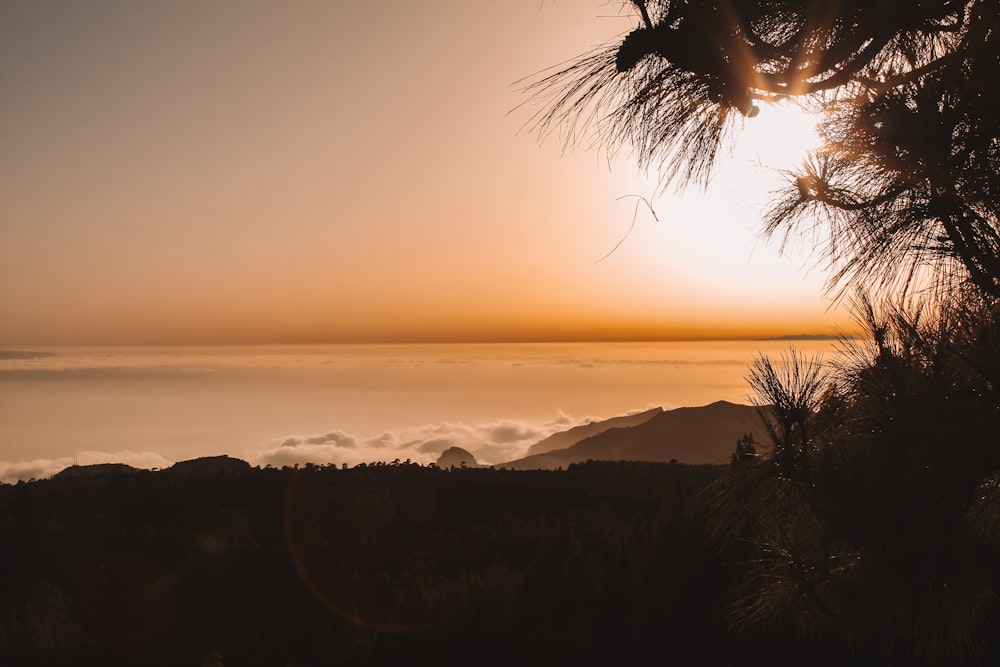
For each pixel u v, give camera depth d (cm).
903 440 190
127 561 4969
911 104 219
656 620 872
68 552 5112
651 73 235
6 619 3953
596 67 235
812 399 206
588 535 1634
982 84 208
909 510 188
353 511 5472
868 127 219
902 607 199
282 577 4672
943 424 187
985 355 186
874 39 218
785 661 398
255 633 3847
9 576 4650
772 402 209
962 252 209
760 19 222
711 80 231
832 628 230
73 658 3775
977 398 189
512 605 1566
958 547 188
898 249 219
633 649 868
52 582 4684
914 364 199
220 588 4566
